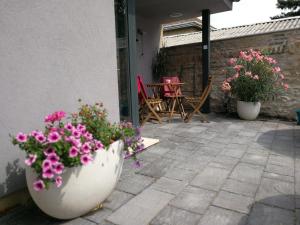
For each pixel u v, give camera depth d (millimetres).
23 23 1948
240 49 5957
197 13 6254
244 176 2539
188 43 7012
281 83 5270
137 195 2162
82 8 2404
